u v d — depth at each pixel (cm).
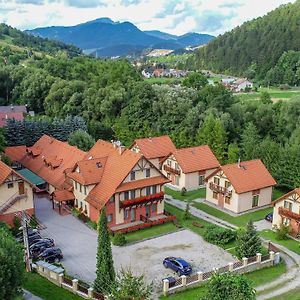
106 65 13788
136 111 10006
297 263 4716
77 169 5984
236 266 4384
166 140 8194
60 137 9144
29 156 7631
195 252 4900
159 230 5528
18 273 3275
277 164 7275
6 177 5281
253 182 6372
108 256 3538
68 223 5662
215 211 6328
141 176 5744
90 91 10969
